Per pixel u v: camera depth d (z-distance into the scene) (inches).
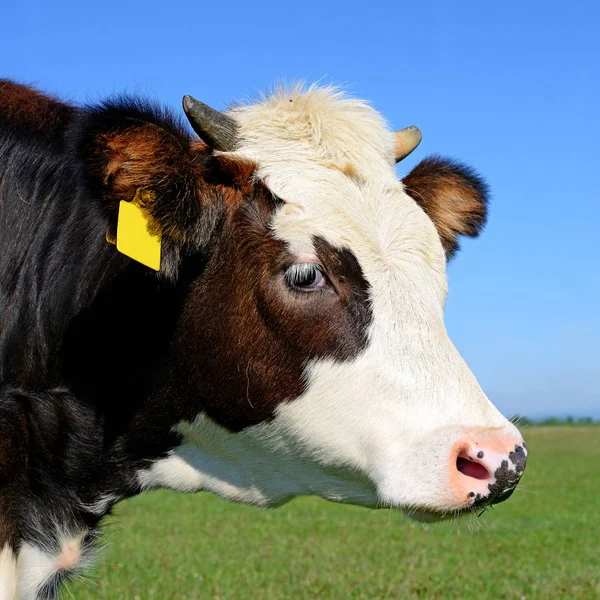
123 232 59.9
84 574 68.8
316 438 62.5
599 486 230.8
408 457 60.6
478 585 101.5
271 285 62.2
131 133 59.5
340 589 98.4
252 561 116.6
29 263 65.4
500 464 59.6
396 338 61.6
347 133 65.3
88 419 65.1
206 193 62.6
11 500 64.1
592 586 101.2
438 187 72.5
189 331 63.5
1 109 67.6
